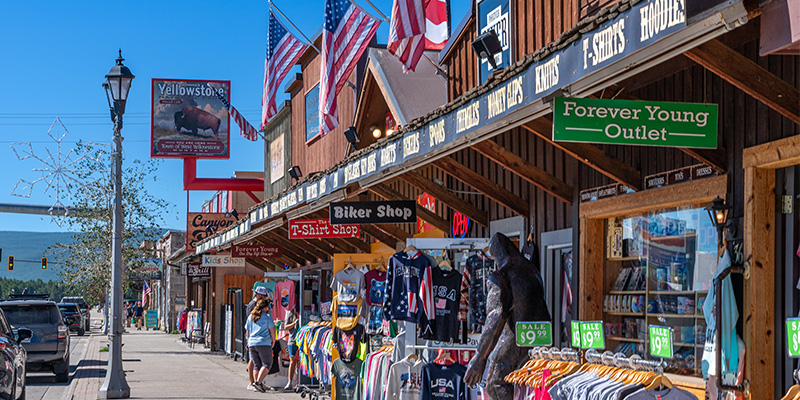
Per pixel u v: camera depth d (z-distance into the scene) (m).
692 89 7.17
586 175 8.84
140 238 36.91
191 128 31.44
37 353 18.17
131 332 49.41
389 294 9.98
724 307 6.45
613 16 4.78
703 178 6.98
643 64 4.63
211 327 28.30
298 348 14.87
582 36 5.11
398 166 8.55
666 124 5.68
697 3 4.06
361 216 11.64
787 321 4.70
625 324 8.43
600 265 8.77
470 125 6.72
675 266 7.61
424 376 8.71
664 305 7.77
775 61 6.15
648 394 5.50
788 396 4.88
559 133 5.54
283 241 20.41
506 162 8.91
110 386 14.16
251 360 15.52
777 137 6.17
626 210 8.04
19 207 47.81
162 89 31.20
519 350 7.72
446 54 14.50
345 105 19.72
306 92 23.47
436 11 15.48
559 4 11.18
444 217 12.77
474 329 9.77
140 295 77.00
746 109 6.53
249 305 18.02
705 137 5.70
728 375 6.43
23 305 18.55
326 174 10.80
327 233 14.42
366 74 15.97
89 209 33.31
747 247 6.38
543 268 9.79
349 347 11.77
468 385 7.79
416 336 9.98
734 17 3.99
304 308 17.56
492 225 11.06
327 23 13.23
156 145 31.22
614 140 5.61
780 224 6.36
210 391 15.37
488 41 8.98
